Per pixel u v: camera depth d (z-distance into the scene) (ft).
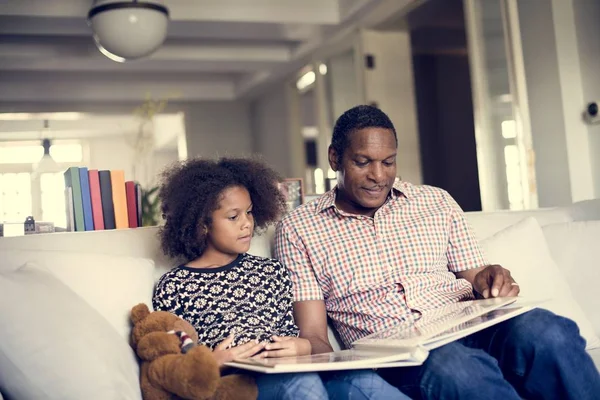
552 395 4.66
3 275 4.42
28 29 14.60
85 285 4.87
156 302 5.19
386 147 5.72
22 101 21.70
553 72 12.10
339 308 5.80
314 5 15.53
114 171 6.38
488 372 4.40
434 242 5.92
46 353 4.14
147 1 11.05
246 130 24.99
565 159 11.94
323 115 18.29
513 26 11.04
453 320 4.60
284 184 7.47
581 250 6.82
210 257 5.52
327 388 4.57
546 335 4.61
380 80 15.97
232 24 15.33
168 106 24.14
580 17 11.76
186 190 5.46
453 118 22.16
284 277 5.63
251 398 4.41
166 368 4.27
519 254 6.41
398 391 4.38
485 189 12.14
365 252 5.79
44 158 8.90
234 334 5.08
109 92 22.00
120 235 5.72
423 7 16.43
